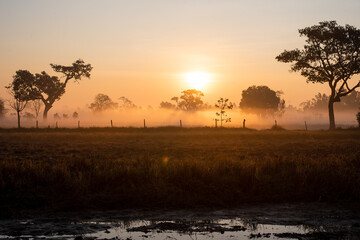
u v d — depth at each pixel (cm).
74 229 968
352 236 913
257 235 923
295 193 1277
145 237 910
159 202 1198
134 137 3541
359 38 5347
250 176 1345
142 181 1321
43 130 4981
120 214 1109
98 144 2791
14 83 9250
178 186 1299
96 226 995
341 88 5675
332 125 5709
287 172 1420
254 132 4309
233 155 2038
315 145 2677
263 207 1188
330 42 5450
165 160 1652
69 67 10375
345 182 1314
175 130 4869
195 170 1382
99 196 1216
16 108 6381
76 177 1325
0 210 1109
